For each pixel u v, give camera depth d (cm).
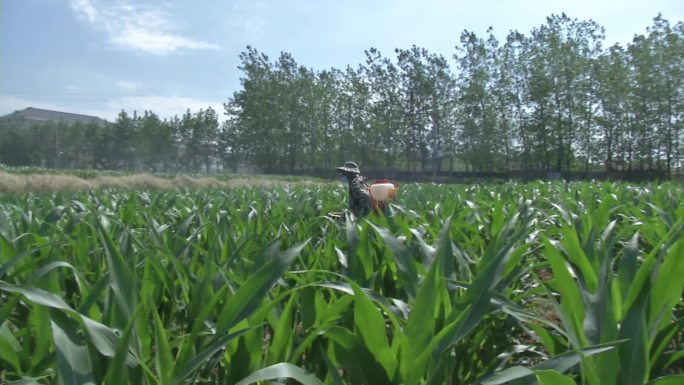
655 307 183
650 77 4722
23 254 216
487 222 445
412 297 226
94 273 284
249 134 7238
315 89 6888
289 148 7131
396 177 6100
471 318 174
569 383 134
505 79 5272
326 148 6981
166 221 598
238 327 188
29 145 8925
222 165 8988
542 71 4969
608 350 162
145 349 198
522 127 5347
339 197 966
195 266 307
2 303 299
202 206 717
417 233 274
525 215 442
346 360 178
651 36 4775
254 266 249
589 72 4978
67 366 152
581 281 219
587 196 764
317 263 281
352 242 277
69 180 2116
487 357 257
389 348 173
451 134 5809
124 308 197
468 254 341
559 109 5078
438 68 5756
